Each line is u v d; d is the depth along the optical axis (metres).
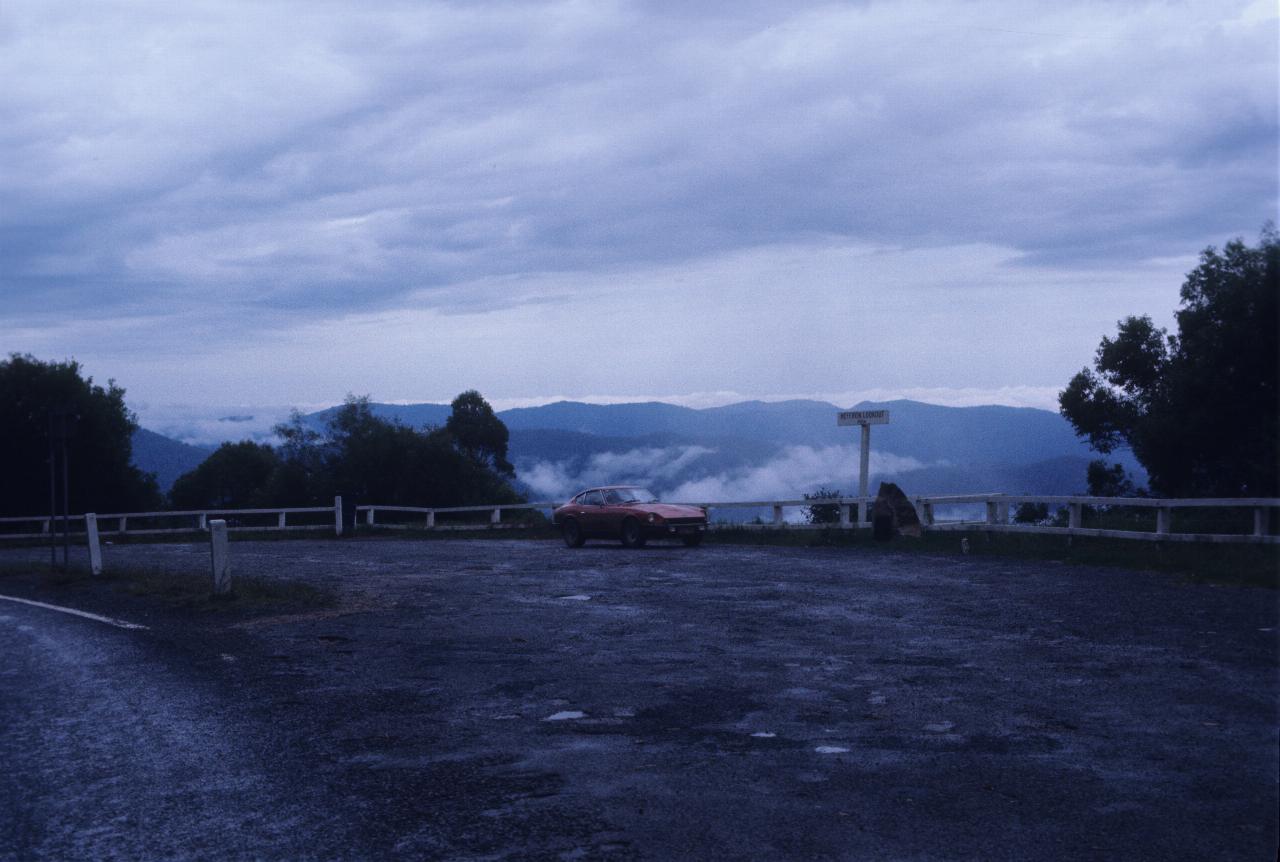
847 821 5.12
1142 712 7.19
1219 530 19.28
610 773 6.07
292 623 12.98
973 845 4.75
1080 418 43.75
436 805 5.58
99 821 5.53
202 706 8.32
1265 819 5.03
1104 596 13.28
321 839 5.12
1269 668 8.51
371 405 64.56
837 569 18.36
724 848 4.80
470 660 10.04
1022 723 6.98
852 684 8.43
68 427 21.12
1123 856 4.59
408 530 34.88
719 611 13.16
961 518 26.62
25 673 10.20
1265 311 31.88
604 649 10.47
